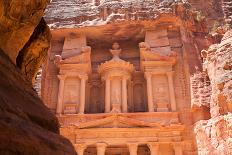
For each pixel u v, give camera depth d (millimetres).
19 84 4277
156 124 22688
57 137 4070
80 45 28438
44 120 4281
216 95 20000
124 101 24625
